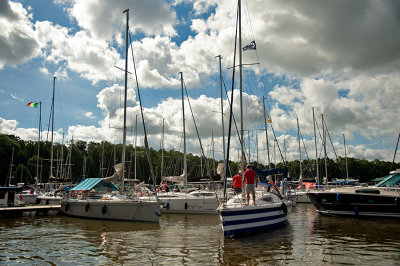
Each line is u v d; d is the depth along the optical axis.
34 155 58.00
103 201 17.05
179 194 21.95
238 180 14.20
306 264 8.09
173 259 8.60
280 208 14.01
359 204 16.89
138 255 9.09
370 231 12.95
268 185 15.99
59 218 18.25
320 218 17.39
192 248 9.89
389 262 8.23
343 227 14.01
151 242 10.93
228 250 9.56
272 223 13.25
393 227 13.99
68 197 20.41
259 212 12.44
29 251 9.70
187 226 14.93
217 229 13.90
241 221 11.52
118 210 16.56
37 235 12.57
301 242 10.71
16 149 56.88
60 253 9.41
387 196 16.16
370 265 7.97
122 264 8.19
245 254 9.09
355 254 9.06
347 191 17.44
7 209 18.53
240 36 13.95
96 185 19.53
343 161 81.56
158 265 8.06
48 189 32.22
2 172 53.47
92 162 67.88
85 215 17.88
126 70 18.75
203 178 24.14
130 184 34.03
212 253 9.21
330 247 9.97
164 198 21.20
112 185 20.17
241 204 12.11
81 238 11.84
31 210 19.42
